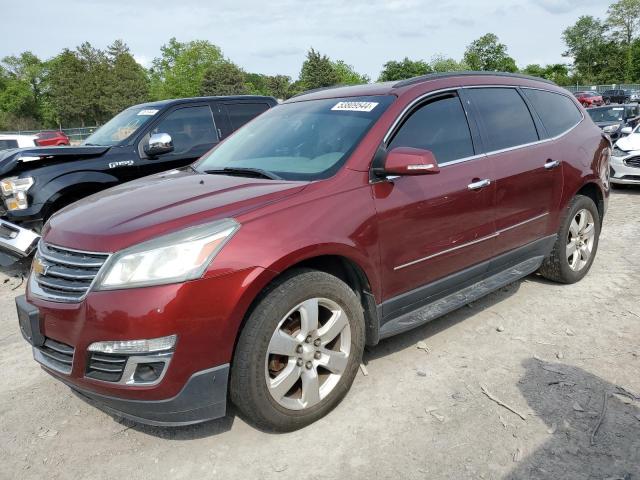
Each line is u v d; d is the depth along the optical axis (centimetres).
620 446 259
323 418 294
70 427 304
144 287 241
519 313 422
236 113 761
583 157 466
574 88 6094
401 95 351
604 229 685
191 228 253
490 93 410
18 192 576
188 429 294
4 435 299
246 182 315
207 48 8375
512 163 395
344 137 335
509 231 399
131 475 261
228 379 263
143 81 8356
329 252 282
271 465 261
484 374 332
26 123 8812
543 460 252
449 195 345
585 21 9144
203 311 245
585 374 326
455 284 369
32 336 272
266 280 258
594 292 459
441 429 279
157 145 592
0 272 637
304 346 280
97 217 284
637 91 5144
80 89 7888
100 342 246
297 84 8588
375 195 310
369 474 250
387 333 326
